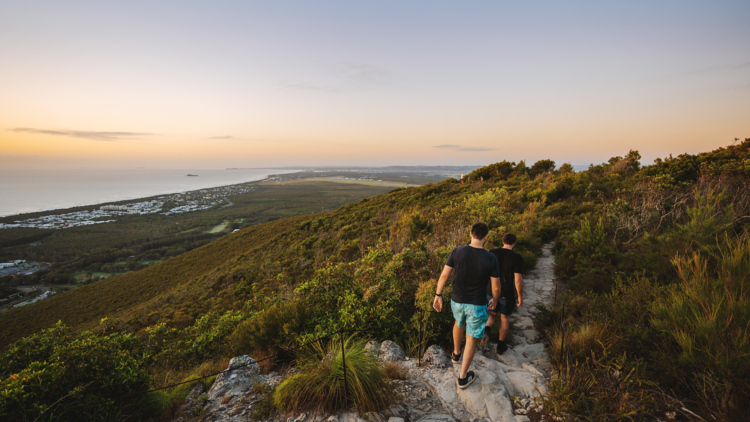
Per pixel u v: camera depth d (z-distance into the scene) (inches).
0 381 109.7
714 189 311.3
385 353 141.9
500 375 115.8
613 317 135.4
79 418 106.0
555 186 593.0
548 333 149.7
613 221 318.3
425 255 212.1
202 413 112.4
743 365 77.8
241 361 141.3
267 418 101.3
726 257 115.3
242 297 647.8
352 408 98.8
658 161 526.6
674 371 92.7
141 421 113.7
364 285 208.7
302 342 155.6
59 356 118.3
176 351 252.1
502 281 136.9
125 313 1031.0
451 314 154.5
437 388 110.7
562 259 264.1
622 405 82.2
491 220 341.4
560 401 90.4
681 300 106.7
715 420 78.4
